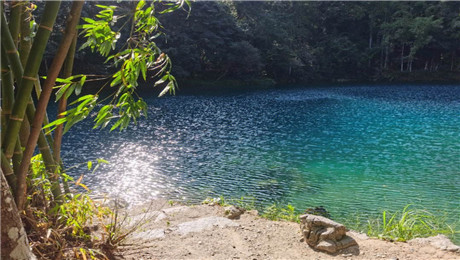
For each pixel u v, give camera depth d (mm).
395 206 6980
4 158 2363
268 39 37281
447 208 6809
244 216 3893
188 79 33875
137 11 2648
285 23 40344
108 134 14023
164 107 21469
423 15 44969
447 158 10875
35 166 2922
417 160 10695
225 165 10250
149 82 30453
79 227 2717
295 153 11664
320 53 41188
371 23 43656
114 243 2795
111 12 2531
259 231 3434
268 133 14969
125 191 8086
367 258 2963
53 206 2842
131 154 11344
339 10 43938
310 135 14594
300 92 29781
